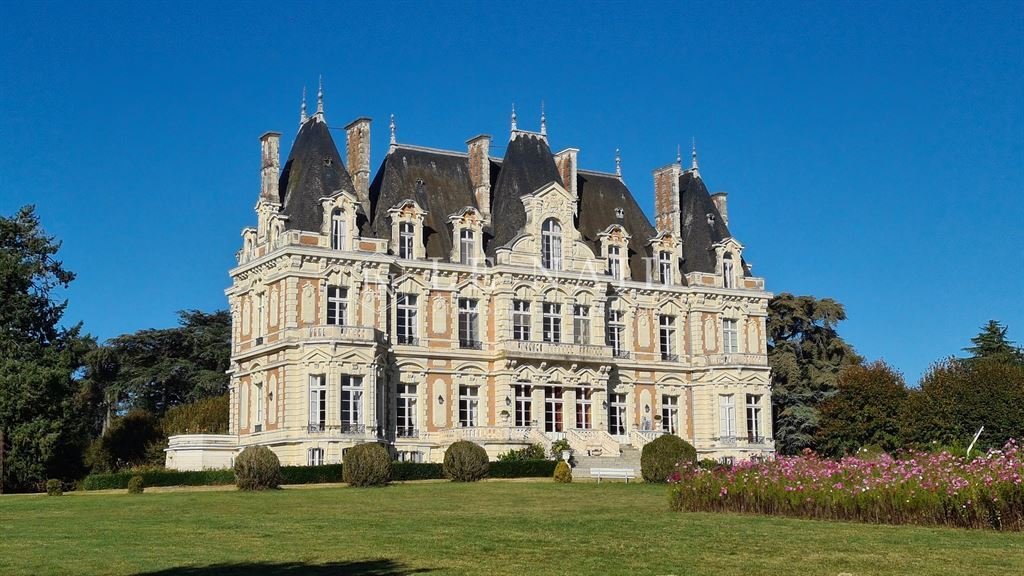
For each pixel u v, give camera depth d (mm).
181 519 35656
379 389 67812
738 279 81812
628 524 33312
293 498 44594
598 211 80375
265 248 70062
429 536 30188
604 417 74312
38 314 68750
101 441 81625
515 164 76375
